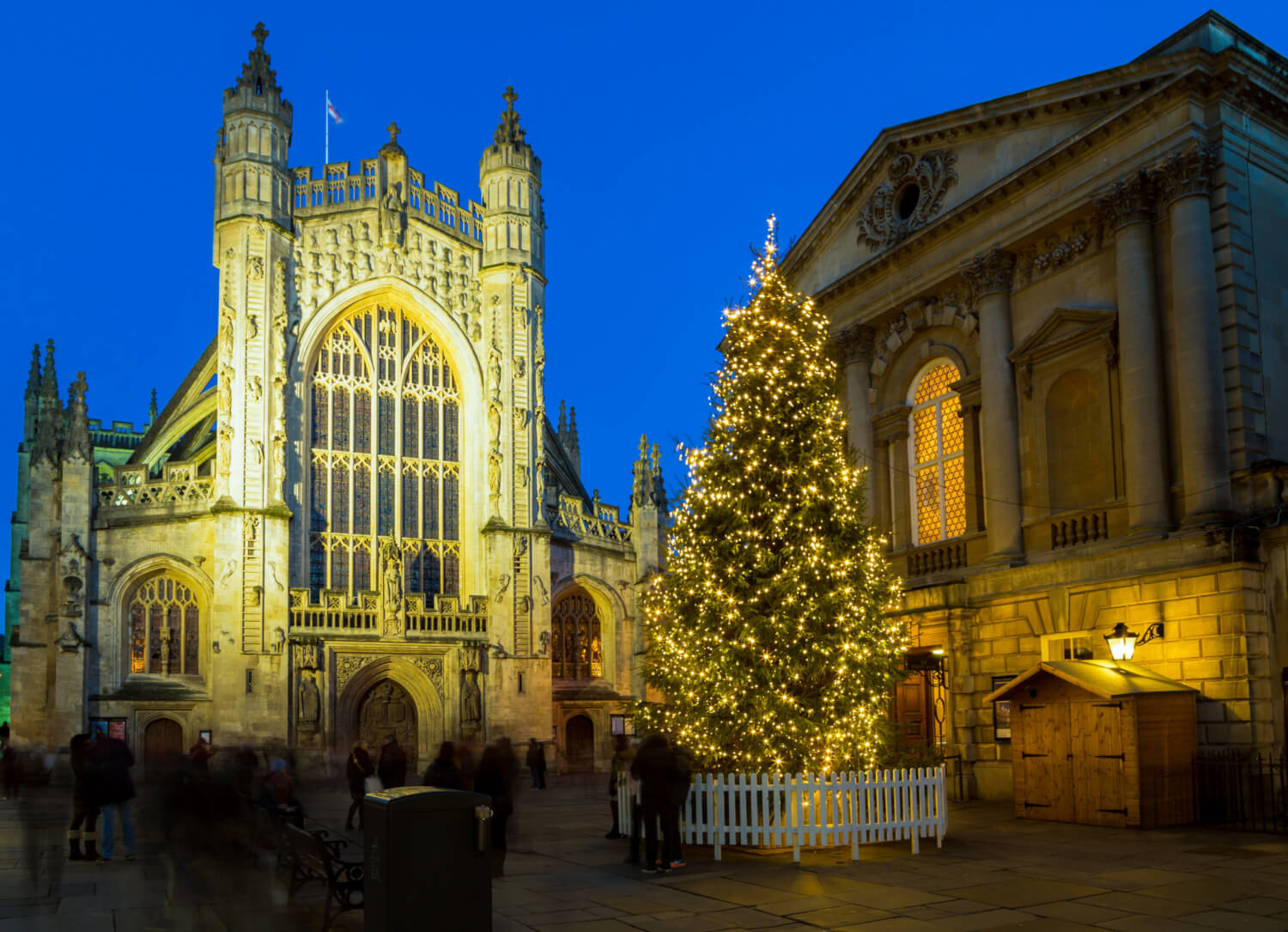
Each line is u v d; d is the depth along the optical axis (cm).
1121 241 2672
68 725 4397
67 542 4556
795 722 1994
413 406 5294
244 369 4744
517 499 5228
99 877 1761
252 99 4956
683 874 1683
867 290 3519
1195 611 2408
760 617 2064
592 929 1273
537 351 5441
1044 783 2328
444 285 5353
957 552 3161
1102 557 2631
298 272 5034
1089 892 1466
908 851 1883
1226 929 1228
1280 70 2616
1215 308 2517
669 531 2286
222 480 4650
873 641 2105
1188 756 2231
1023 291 3030
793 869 1700
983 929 1242
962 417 3225
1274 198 2652
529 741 4919
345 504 5059
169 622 4719
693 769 2017
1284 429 2531
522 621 5103
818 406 2202
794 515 2117
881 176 3525
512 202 5500
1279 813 2220
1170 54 2589
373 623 4831
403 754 2522
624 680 5653
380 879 1002
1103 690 2178
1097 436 2778
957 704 2950
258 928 1337
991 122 3095
